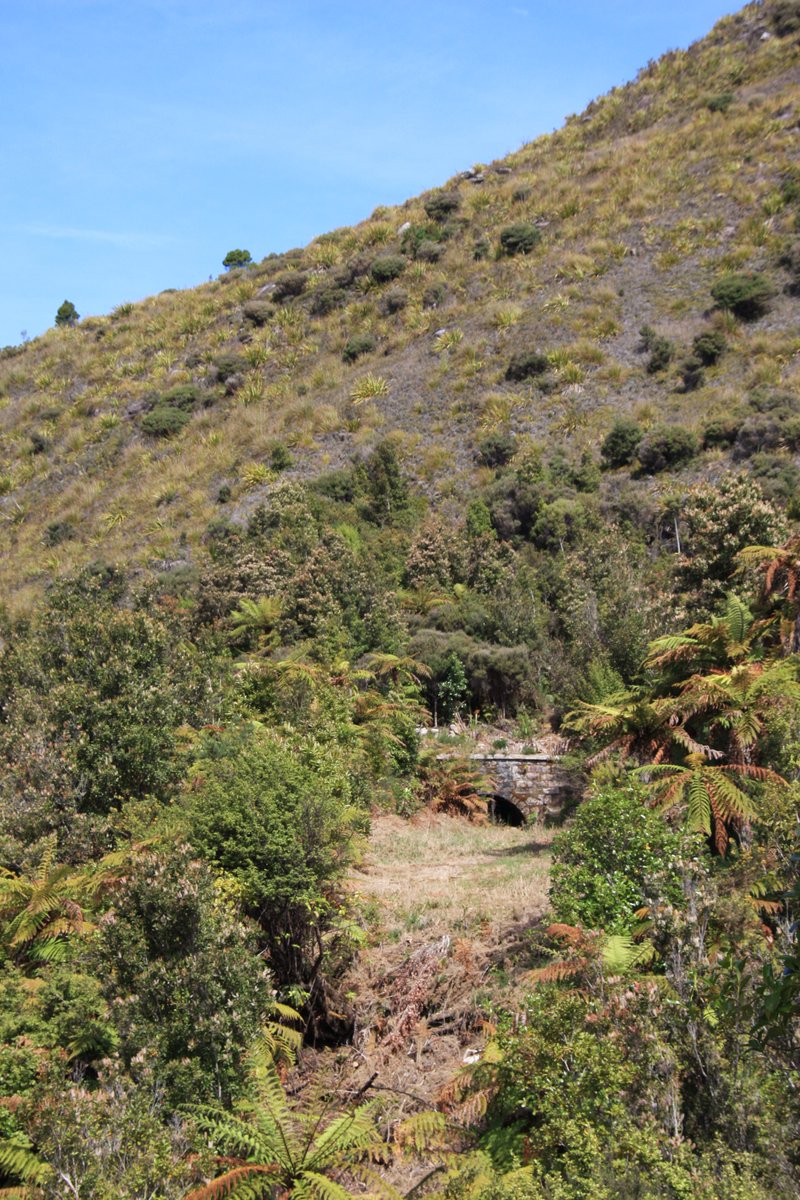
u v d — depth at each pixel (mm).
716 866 10398
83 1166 6570
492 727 23234
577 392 36625
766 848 8266
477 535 30750
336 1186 6945
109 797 15133
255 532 32625
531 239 47000
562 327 40562
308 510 32781
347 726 18109
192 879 9352
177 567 33562
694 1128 6227
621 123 57312
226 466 40438
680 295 39844
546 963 10305
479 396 38594
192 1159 7066
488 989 10430
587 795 12172
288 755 12758
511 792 20500
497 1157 7176
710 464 30594
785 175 44125
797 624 13750
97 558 37438
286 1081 9766
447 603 27109
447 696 23844
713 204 44531
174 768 15492
